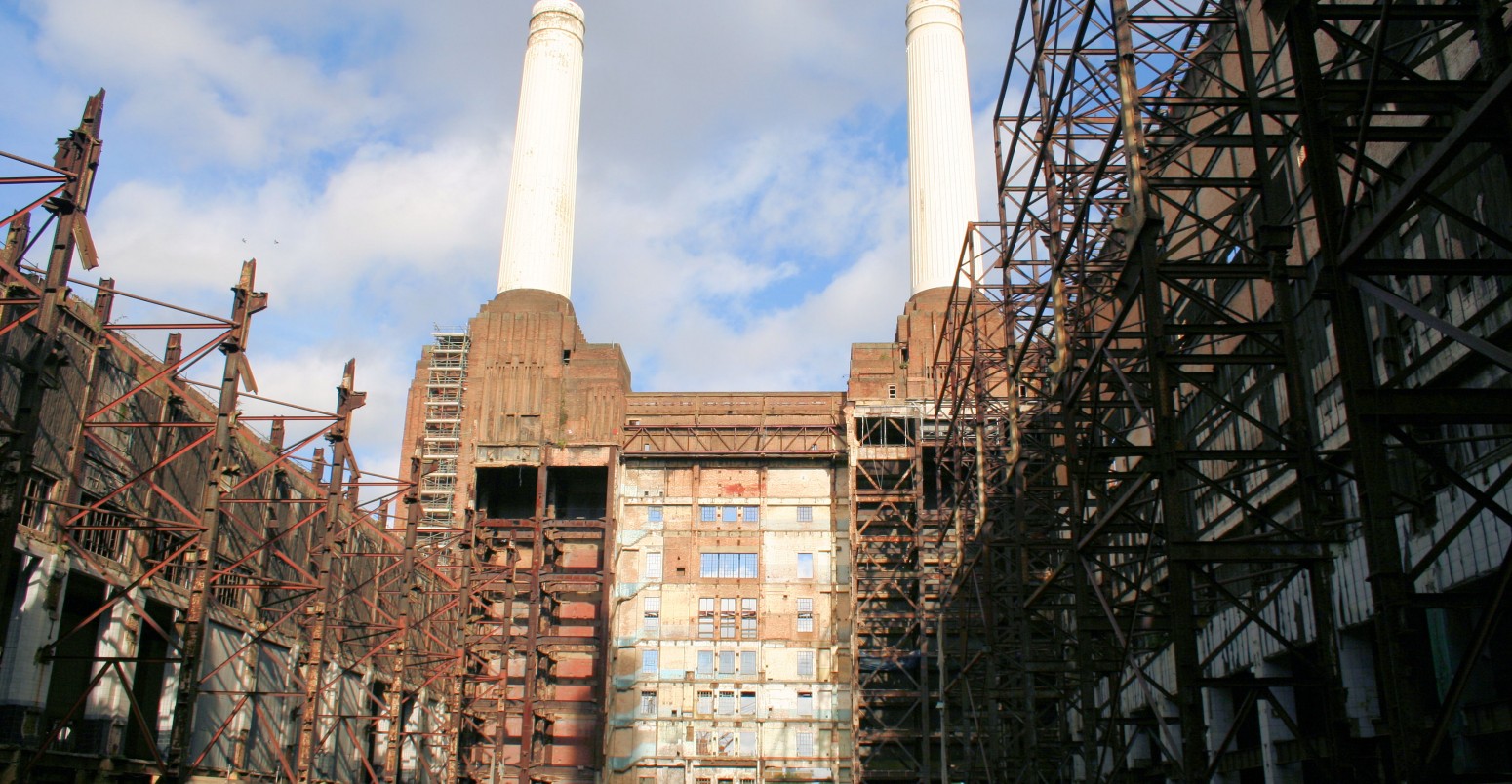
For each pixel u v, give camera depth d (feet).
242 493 189.37
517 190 313.12
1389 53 95.61
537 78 322.14
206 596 137.49
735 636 267.80
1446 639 88.99
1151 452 85.40
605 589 263.49
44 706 133.39
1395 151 94.53
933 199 305.73
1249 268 84.53
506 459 273.95
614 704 263.90
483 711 254.47
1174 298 147.02
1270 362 82.12
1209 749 130.72
